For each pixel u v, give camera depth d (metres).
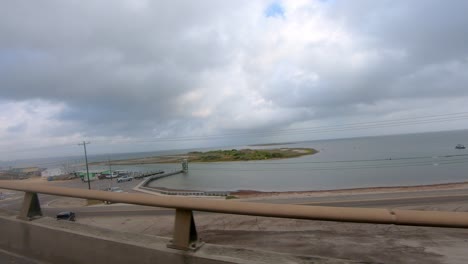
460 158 109.50
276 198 39.22
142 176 101.56
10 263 3.14
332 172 99.12
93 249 2.98
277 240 5.87
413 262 3.99
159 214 23.28
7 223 3.81
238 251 2.49
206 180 94.06
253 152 172.12
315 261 2.28
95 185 80.25
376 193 39.31
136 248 2.73
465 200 29.14
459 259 4.04
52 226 3.45
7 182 4.28
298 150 185.50
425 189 41.97
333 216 2.00
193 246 2.56
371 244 5.12
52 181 95.56
